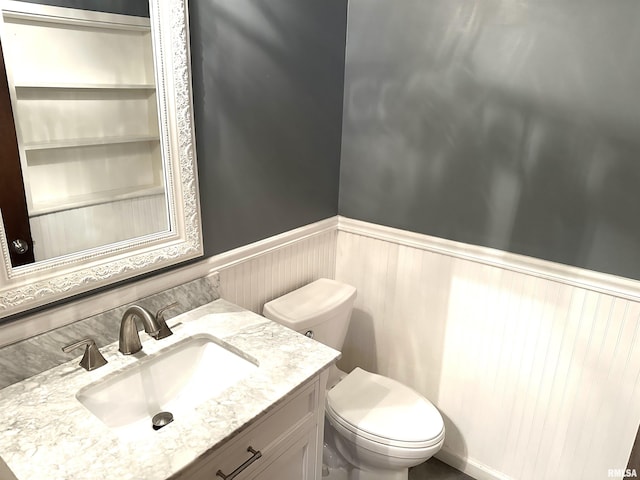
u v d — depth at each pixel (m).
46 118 1.17
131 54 1.28
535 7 1.58
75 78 1.20
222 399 1.17
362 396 1.87
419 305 2.12
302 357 1.36
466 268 1.94
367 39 1.97
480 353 1.99
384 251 2.16
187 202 1.50
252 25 1.60
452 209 1.92
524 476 2.01
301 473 1.47
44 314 1.25
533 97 1.65
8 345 1.20
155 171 1.40
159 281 1.50
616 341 1.68
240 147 1.68
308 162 2.00
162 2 1.30
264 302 1.96
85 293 1.33
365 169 2.13
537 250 1.77
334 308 1.91
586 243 1.66
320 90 1.97
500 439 2.04
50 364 1.27
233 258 1.75
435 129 1.89
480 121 1.78
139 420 1.33
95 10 1.19
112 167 1.31
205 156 1.56
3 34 1.07
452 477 2.13
